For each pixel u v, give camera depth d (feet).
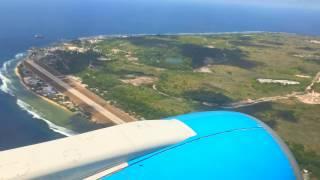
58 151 59.93
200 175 61.72
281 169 66.39
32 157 57.88
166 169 61.62
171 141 66.23
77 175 58.39
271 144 70.18
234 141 68.64
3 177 53.21
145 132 67.15
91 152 60.49
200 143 67.10
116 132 66.54
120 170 60.64
